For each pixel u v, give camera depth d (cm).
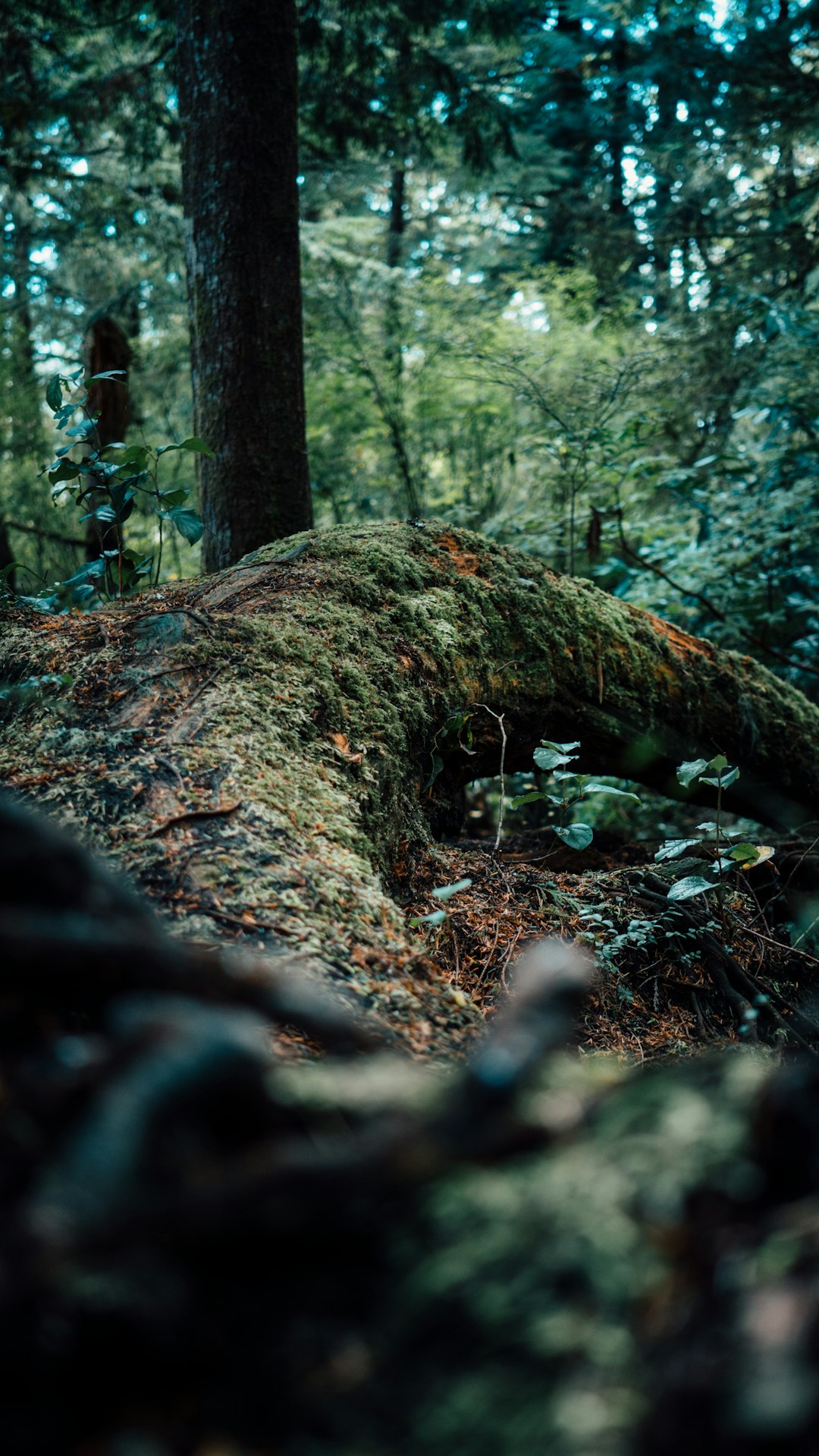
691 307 831
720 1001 263
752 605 618
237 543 418
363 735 255
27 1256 72
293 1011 104
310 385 694
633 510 700
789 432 659
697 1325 74
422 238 1237
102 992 100
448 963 234
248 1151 87
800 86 827
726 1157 84
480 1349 74
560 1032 94
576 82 1348
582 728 349
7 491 864
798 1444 64
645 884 296
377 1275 81
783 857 360
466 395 698
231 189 406
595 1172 83
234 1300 79
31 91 741
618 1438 68
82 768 203
